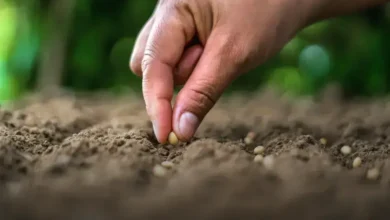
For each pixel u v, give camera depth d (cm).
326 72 131
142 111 74
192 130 46
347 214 34
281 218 33
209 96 46
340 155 47
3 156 41
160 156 45
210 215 33
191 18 47
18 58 136
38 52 135
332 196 35
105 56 139
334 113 78
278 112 79
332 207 34
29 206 34
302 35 131
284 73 142
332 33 128
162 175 40
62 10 130
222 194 35
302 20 51
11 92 140
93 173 38
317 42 131
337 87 129
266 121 62
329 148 50
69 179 37
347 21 124
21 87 140
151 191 36
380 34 122
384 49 122
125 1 132
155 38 47
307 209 34
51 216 33
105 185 36
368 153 47
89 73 138
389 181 39
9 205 34
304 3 50
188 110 46
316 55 134
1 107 67
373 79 124
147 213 33
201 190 36
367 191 36
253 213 34
